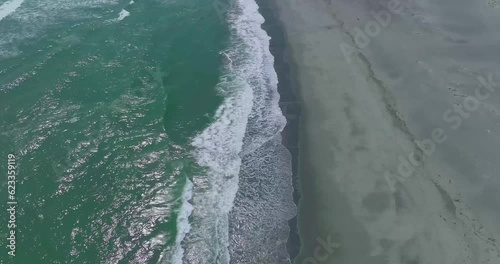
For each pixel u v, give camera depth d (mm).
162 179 20484
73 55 27469
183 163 21250
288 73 26516
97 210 19078
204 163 21312
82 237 18078
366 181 20047
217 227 18609
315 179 20422
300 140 22375
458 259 16969
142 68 26781
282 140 22438
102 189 19938
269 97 24953
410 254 17203
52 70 26234
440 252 17203
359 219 18594
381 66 26266
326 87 25234
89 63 26906
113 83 25516
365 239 17859
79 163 20953
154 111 23859
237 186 20297
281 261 17406
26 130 22391
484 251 17172
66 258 17344
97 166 20875
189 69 26922
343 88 25031
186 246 17906
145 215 18984
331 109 23844
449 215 18453
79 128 22594
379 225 18281
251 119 23625
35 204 19203
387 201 19125
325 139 22250
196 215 19078
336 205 19234
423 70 25562
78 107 23797
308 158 21406
